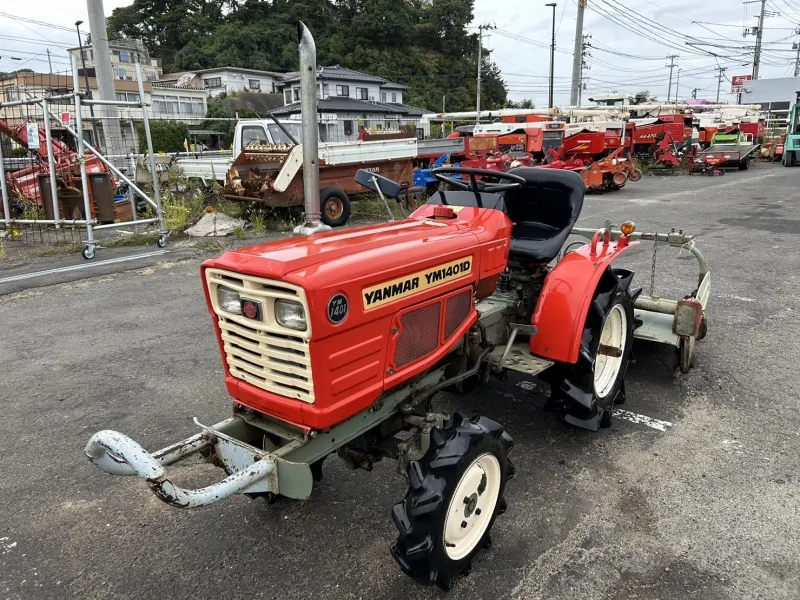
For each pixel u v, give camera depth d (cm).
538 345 327
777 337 491
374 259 221
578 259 345
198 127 3028
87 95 1020
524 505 287
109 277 734
